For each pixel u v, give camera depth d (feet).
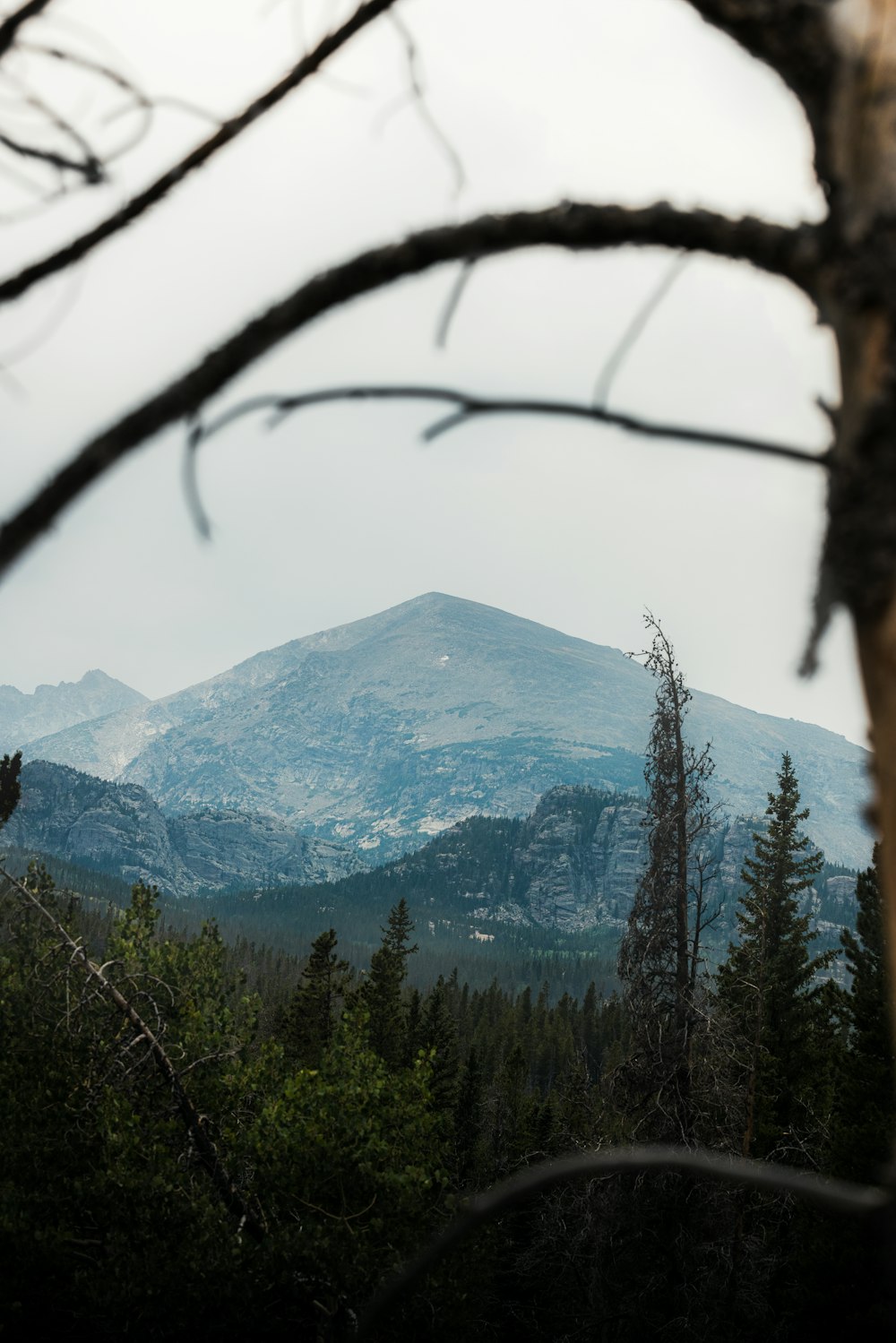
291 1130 54.49
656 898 70.85
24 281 3.72
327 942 150.20
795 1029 113.60
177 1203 50.29
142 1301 47.26
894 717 2.50
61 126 3.92
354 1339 3.45
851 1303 64.49
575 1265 69.67
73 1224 52.39
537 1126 126.62
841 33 2.87
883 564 2.54
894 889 2.50
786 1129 98.32
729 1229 68.13
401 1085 58.44
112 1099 54.90
